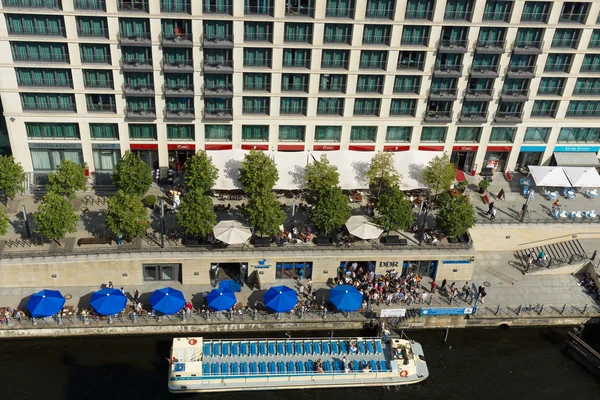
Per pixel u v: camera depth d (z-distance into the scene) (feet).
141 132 283.59
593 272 267.18
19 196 272.51
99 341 232.53
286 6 258.78
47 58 259.60
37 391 212.84
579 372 237.66
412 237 264.31
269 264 249.34
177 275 250.16
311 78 274.57
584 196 303.27
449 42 273.95
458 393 225.35
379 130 293.02
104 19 253.65
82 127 275.18
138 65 264.11
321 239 255.29
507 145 305.73
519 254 280.72
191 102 278.87
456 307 246.68
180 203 252.83
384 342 233.76
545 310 252.21
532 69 285.23
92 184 282.15
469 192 298.76
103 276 243.40
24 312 230.48
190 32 260.01
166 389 217.36
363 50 271.69
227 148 290.56
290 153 283.38
